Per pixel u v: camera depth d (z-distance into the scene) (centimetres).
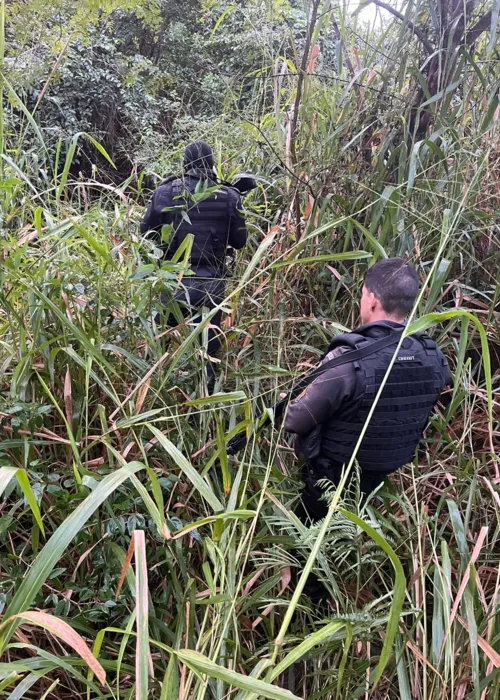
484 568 182
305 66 241
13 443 158
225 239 269
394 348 164
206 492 130
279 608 185
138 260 230
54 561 97
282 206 291
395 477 221
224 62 479
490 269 257
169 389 199
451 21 227
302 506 201
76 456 146
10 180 182
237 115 367
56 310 160
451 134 236
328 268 255
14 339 186
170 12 634
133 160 360
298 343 257
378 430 167
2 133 210
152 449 187
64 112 502
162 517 118
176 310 212
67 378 172
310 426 168
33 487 147
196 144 260
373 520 167
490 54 221
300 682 174
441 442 227
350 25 268
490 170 241
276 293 252
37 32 266
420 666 165
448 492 211
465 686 154
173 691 115
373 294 171
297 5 277
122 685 158
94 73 515
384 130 242
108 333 198
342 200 246
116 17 606
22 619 95
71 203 307
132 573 145
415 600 173
